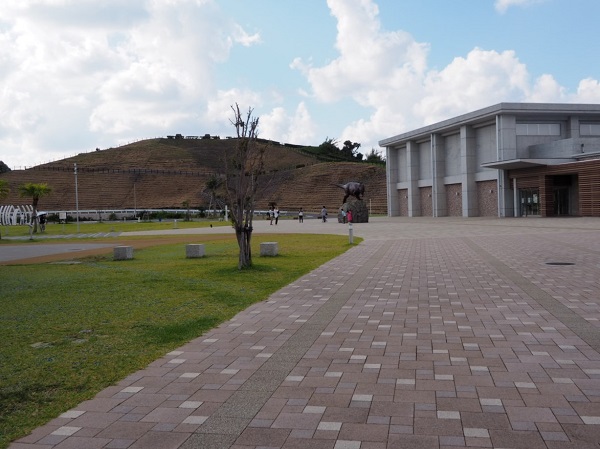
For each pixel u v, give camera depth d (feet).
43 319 27.81
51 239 113.50
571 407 14.89
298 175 346.95
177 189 368.68
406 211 218.59
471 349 20.89
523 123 155.94
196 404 16.08
